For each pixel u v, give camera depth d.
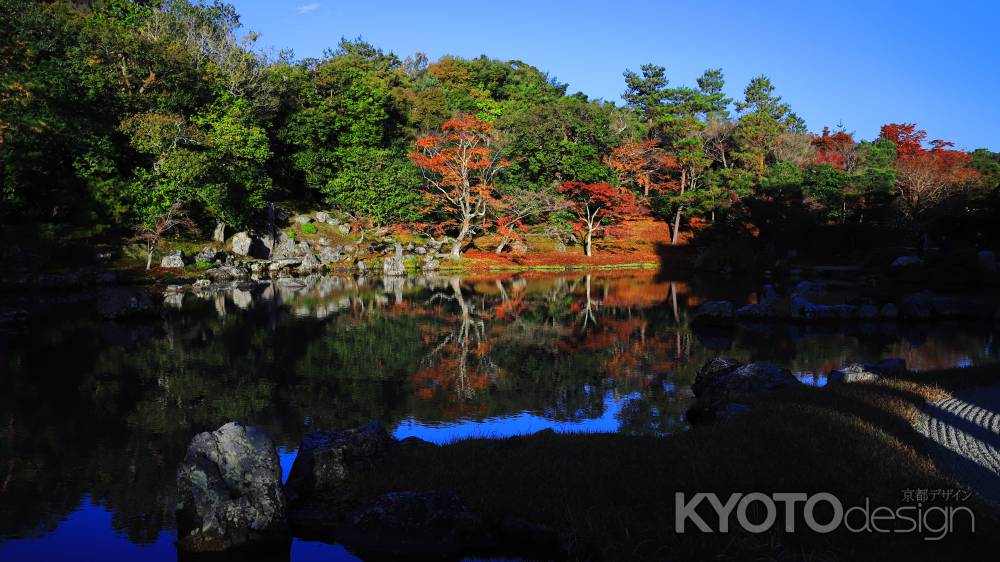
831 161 81.00
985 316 29.08
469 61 97.19
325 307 32.84
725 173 67.06
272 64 64.25
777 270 50.78
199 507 8.53
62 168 43.22
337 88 66.44
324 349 22.39
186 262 45.59
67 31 48.62
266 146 53.19
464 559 8.00
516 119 66.88
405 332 25.97
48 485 10.84
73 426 13.93
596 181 64.75
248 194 51.28
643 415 14.73
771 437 10.02
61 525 9.37
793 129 90.00
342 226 59.50
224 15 64.31
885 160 72.50
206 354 21.33
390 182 58.16
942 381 14.15
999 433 10.49
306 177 63.00
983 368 15.75
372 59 86.69
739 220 61.12
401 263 53.16
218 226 49.78
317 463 9.53
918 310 28.75
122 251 43.25
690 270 57.59
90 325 26.48
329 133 64.88
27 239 38.88
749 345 23.42
